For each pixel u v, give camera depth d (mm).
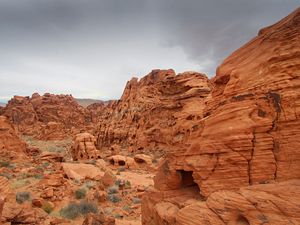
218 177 7773
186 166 8969
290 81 7391
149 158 40250
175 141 45938
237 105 8078
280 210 5617
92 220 11844
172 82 58625
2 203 8680
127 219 16641
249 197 6242
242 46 10156
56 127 86000
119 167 38969
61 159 40156
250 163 7273
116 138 64375
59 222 14016
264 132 7301
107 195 21016
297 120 6879
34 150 47969
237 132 7621
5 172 27984
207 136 8438
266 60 8164
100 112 132750
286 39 7957
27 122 101688
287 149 6820
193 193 9391
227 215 6422
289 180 6414
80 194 19516
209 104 10930
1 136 40375
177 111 52969
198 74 56656
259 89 7965
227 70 10133
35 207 15930
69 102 125250
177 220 7684
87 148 44344
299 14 7934
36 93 128125
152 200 10453
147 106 61688
